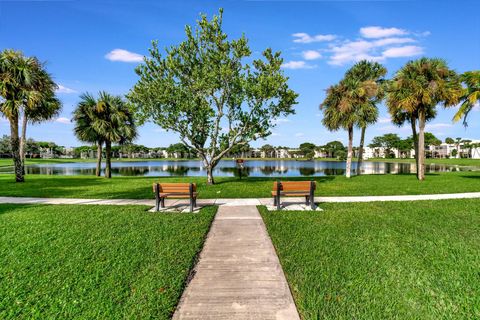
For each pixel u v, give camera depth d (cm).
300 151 13700
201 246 562
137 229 666
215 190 1346
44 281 414
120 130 2370
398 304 358
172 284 405
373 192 1255
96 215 809
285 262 474
